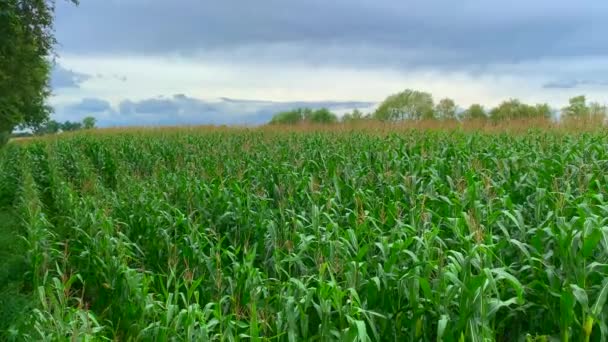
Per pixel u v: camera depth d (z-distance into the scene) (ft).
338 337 13.23
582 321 12.86
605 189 23.88
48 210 40.09
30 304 19.31
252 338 12.87
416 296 13.79
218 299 15.69
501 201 21.15
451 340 12.71
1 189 52.31
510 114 78.23
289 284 15.35
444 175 33.06
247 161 43.04
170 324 14.75
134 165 57.06
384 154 37.96
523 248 14.96
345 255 17.08
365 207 25.71
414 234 18.43
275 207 30.94
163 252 24.90
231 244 24.90
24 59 76.38
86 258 23.47
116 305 19.36
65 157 66.08
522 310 14.24
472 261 13.98
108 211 26.40
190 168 41.57
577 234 13.69
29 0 71.72
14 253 29.12
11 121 89.56
